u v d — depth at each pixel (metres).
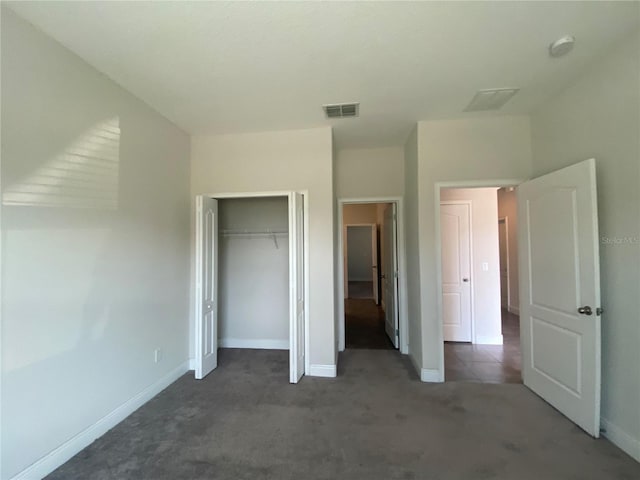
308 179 3.38
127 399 2.52
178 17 1.74
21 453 1.71
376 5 1.67
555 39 1.96
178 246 3.29
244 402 2.72
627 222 2.02
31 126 1.79
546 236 2.65
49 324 1.88
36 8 1.66
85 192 2.15
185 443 2.14
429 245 3.19
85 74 2.15
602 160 2.21
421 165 3.21
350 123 3.27
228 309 4.27
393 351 4.10
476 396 2.80
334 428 2.31
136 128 2.66
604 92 2.18
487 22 1.81
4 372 1.64
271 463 1.93
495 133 3.13
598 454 1.99
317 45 2.01
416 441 2.14
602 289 2.21
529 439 2.16
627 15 1.76
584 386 2.24
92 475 1.84
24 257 1.75
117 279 2.44
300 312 3.26
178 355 3.27
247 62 2.18
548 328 2.63
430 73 2.34
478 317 4.39
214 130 3.40
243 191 3.47
